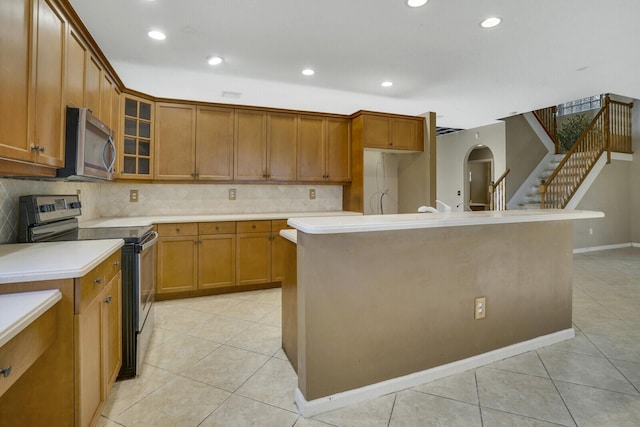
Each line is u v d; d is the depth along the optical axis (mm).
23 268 1353
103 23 2619
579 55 3305
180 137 3936
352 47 3068
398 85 4055
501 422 1692
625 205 7281
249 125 4219
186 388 2010
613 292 3918
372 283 1908
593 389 1969
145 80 3789
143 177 3740
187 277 3697
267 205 4617
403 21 2648
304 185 4812
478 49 3143
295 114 4438
